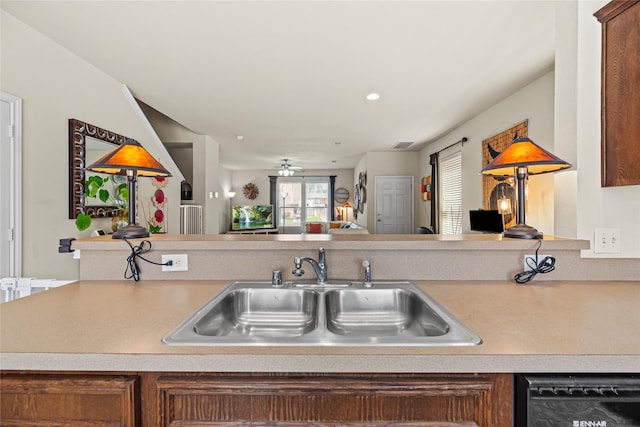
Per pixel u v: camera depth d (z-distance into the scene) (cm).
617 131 129
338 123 470
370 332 126
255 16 214
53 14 212
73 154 258
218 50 261
